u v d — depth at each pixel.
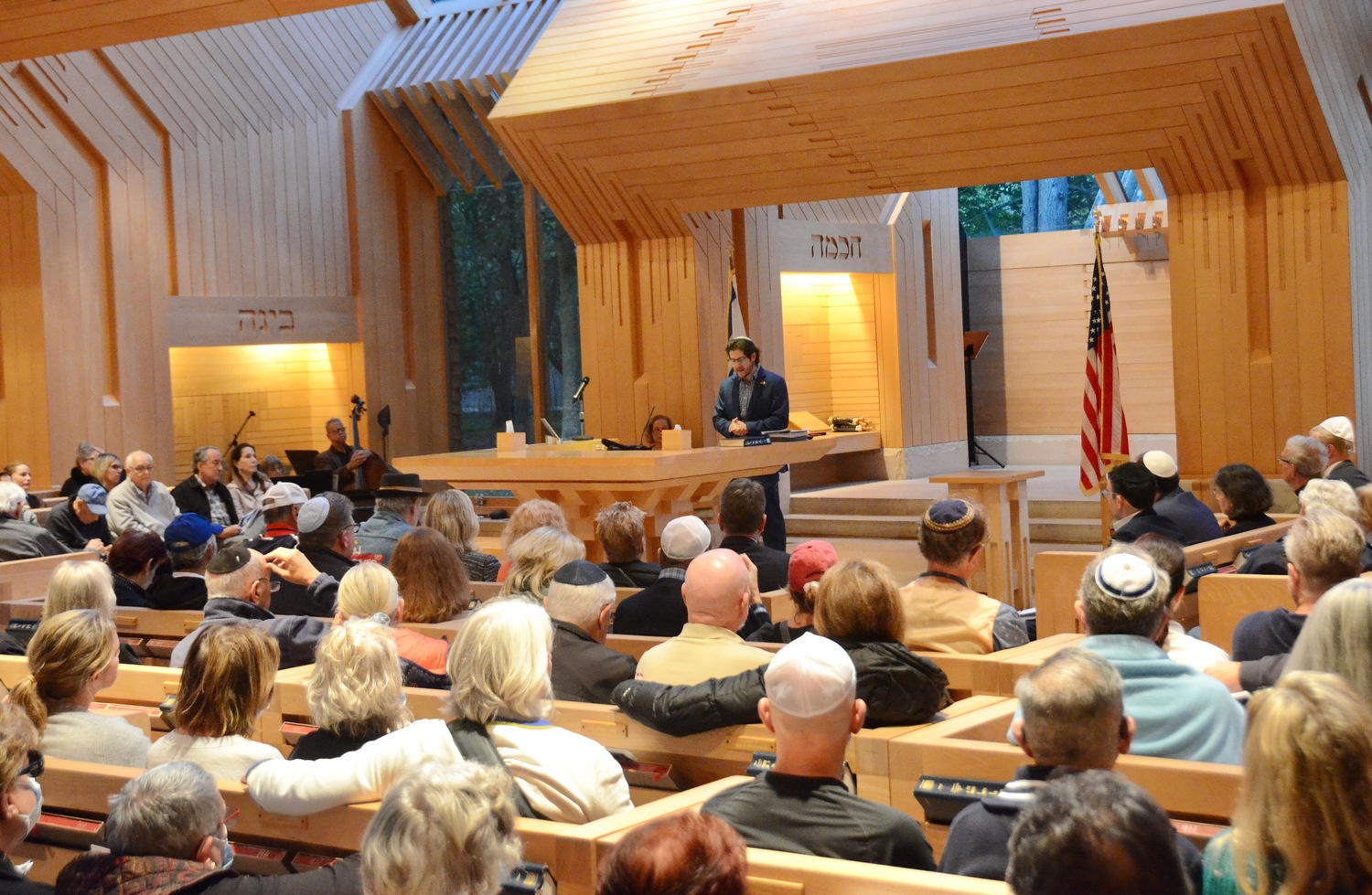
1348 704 1.84
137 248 12.28
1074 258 14.66
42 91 11.48
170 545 5.86
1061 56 8.52
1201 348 9.24
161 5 8.13
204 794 2.48
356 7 14.46
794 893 2.29
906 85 9.02
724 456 9.09
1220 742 2.92
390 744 2.91
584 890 2.55
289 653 4.39
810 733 2.52
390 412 14.59
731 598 3.68
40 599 6.95
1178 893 1.58
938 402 13.88
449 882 2.08
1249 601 4.74
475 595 5.59
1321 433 7.32
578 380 14.73
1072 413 14.77
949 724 3.16
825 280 13.59
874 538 11.33
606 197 10.89
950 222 14.14
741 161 10.09
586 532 9.20
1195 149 8.83
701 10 10.22
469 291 15.21
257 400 14.15
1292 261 8.91
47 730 3.41
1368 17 9.51
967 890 2.16
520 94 10.41
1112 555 3.12
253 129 13.37
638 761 3.46
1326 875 1.80
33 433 11.63
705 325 11.25
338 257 14.29
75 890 2.36
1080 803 1.61
